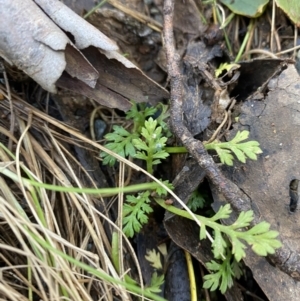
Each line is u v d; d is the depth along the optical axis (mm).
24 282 286
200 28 355
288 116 309
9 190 292
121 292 292
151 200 322
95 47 307
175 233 310
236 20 374
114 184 336
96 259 286
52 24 292
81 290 286
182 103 318
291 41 363
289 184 300
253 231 277
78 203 307
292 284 290
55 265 285
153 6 361
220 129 314
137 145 310
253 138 310
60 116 345
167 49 323
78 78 299
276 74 318
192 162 311
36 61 286
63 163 326
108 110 354
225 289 299
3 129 315
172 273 323
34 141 321
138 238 329
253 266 294
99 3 353
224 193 291
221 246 281
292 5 354
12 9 288
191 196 315
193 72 336
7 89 323
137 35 359
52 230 299
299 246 293
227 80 336
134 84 317
